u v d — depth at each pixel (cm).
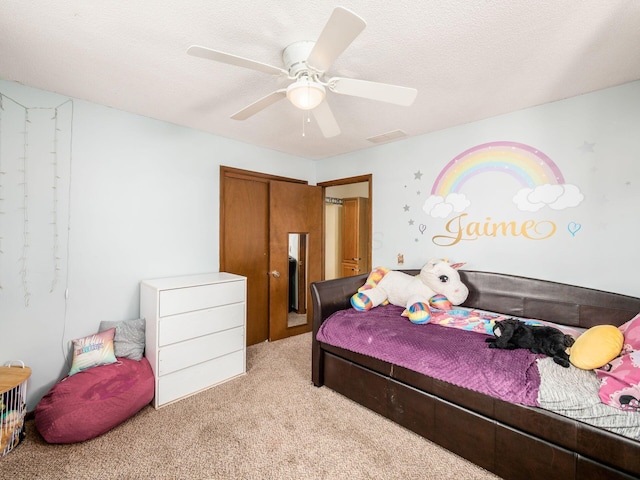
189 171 286
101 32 147
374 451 170
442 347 181
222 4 127
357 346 214
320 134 301
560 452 134
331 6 128
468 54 164
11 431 167
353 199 538
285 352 320
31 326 205
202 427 191
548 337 171
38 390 207
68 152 219
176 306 224
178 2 126
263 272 357
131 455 165
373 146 344
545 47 158
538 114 231
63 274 218
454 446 168
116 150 241
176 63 175
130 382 198
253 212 347
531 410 141
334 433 186
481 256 261
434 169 291
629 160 196
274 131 293
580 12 131
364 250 538
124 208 246
